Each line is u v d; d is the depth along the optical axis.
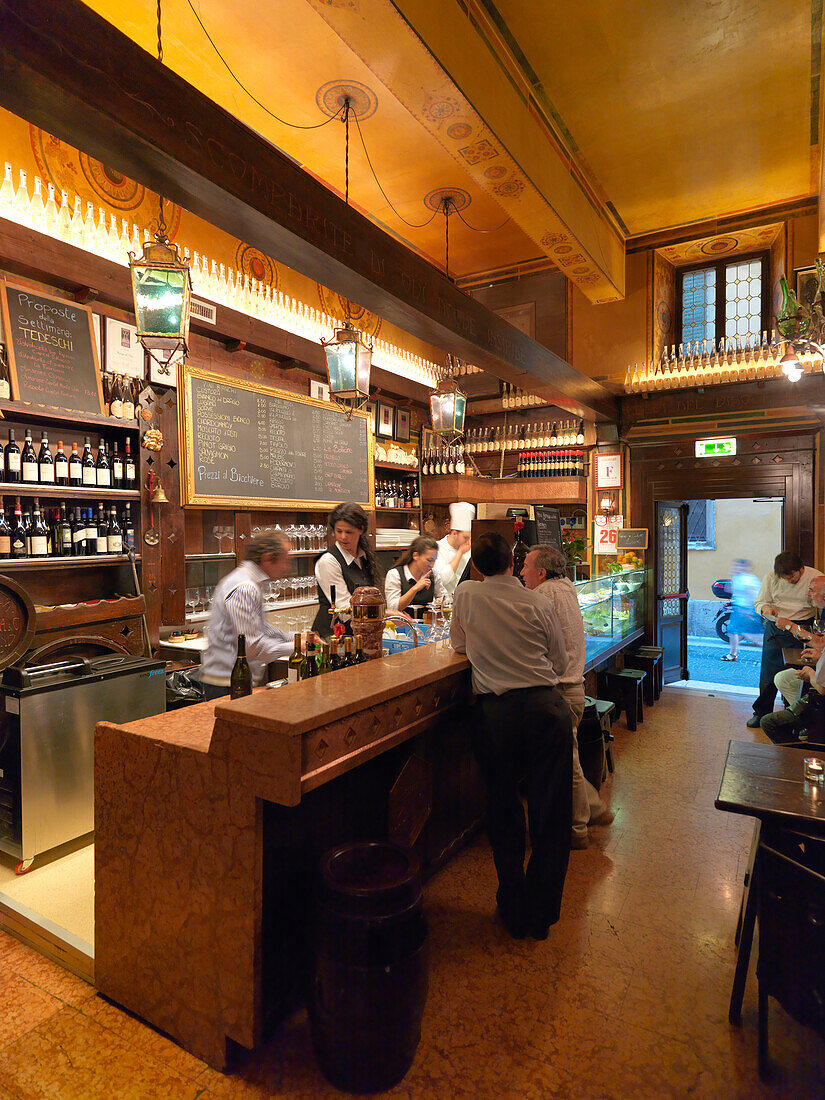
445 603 4.46
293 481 5.48
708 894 2.80
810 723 3.61
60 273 3.63
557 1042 1.92
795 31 3.78
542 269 7.42
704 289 7.08
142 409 4.11
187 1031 1.89
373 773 2.46
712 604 10.85
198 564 4.97
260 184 2.42
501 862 2.48
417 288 3.51
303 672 2.53
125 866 2.03
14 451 3.46
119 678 3.31
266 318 5.23
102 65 1.83
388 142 4.90
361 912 1.74
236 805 1.77
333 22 2.75
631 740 5.08
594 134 4.77
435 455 7.43
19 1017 2.02
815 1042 1.92
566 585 3.21
